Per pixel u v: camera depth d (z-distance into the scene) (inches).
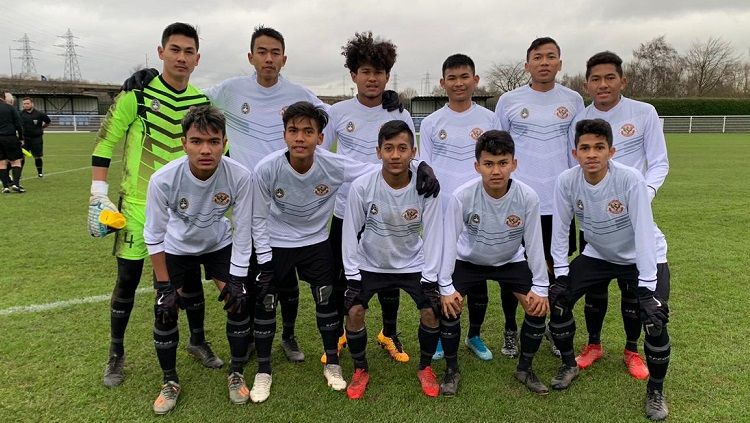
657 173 128.2
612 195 114.8
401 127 111.9
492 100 1775.3
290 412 111.7
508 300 139.9
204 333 147.2
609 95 133.2
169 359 115.5
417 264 124.7
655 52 2119.8
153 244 109.8
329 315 125.0
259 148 140.7
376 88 137.2
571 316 122.4
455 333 120.3
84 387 120.0
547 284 121.3
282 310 137.4
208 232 116.8
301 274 128.1
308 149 111.7
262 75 136.8
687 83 2087.8
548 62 141.4
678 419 108.0
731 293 179.5
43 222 286.2
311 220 124.9
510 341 143.3
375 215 117.9
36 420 106.9
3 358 132.5
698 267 208.4
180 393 119.1
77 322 155.3
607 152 112.9
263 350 121.0
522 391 121.4
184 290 129.8
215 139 105.2
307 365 134.6
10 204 339.9
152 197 108.4
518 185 118.3
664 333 108.2
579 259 127.0
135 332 150.7
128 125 122.8
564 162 146.1
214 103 140.3
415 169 121.1
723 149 816.3
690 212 320.5
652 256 108.7
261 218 118.0
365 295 120.2
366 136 141.1
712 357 133.5
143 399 116.1
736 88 2030.0
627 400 116.5
